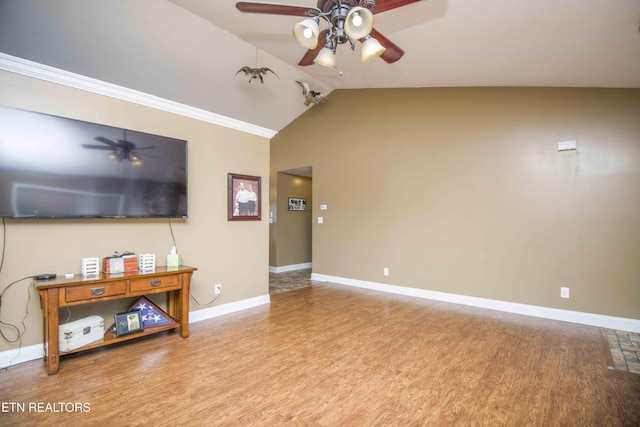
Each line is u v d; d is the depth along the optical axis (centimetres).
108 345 269
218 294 357
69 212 241
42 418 170
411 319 344
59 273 248
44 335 238
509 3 196
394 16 229
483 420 172
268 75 377
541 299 357
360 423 169
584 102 335
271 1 233
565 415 176
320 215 559
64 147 239
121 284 247
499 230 385
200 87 339
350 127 520
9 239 228
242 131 385
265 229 413
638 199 309
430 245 438
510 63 297
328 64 210
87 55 255
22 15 213
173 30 270
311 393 198
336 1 189
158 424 166
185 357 247
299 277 593
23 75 231
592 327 322
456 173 418
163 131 312
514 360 245
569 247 343
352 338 289
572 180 341
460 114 416
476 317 353
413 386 207
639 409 182
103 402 186
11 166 216
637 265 309
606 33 213
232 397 192
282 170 627
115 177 265
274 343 277
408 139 460
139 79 296
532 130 365
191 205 333
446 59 309
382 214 484
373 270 493
